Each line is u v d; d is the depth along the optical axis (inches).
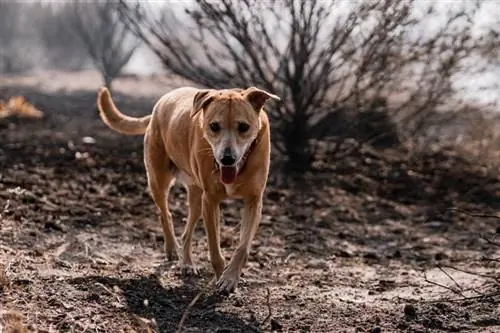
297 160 459.8
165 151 282.4
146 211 367.6
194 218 283.0
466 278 284.7
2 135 526.3
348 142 493.4
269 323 229.1
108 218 347.3
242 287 265.3
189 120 262.8
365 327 227.5
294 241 338.3
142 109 680.4
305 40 416.5
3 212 316.2
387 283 277.3
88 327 209.9
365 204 410.6
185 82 460.8
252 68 461.7
